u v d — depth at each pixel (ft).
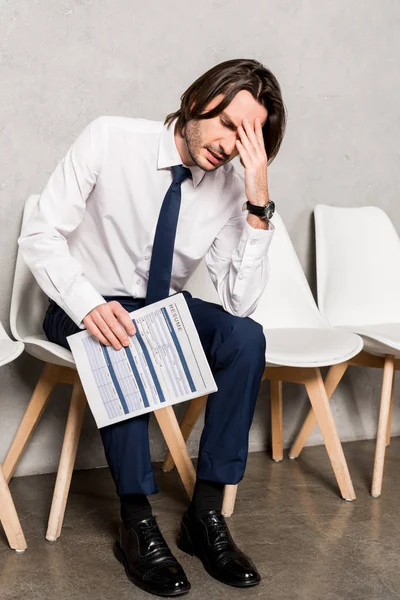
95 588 5.09
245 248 5.62
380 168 8.95
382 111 8.87
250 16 8.05
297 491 7.16
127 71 7.49
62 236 5.51
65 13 7.16
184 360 5.05
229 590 5.08
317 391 6.84
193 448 8.14
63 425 7.54
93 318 5.15
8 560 5.48
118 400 5.17
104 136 5.54
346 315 7.98
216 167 5.34
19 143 7.13
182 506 6.66
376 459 7.11
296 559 5.64
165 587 4.93
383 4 8.73
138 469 5.19
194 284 7.48
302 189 8.57
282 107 5.38
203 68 7.87
